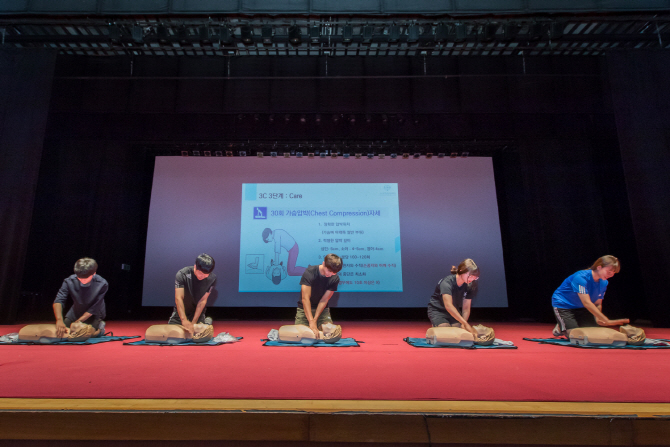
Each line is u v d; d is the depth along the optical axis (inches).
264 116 257.1
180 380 59.7
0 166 221.0
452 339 109.0
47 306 247.6
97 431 43.2
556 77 250.7
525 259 267.6
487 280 262.8
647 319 257.9
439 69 252.1
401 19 180.5
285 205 270.2
